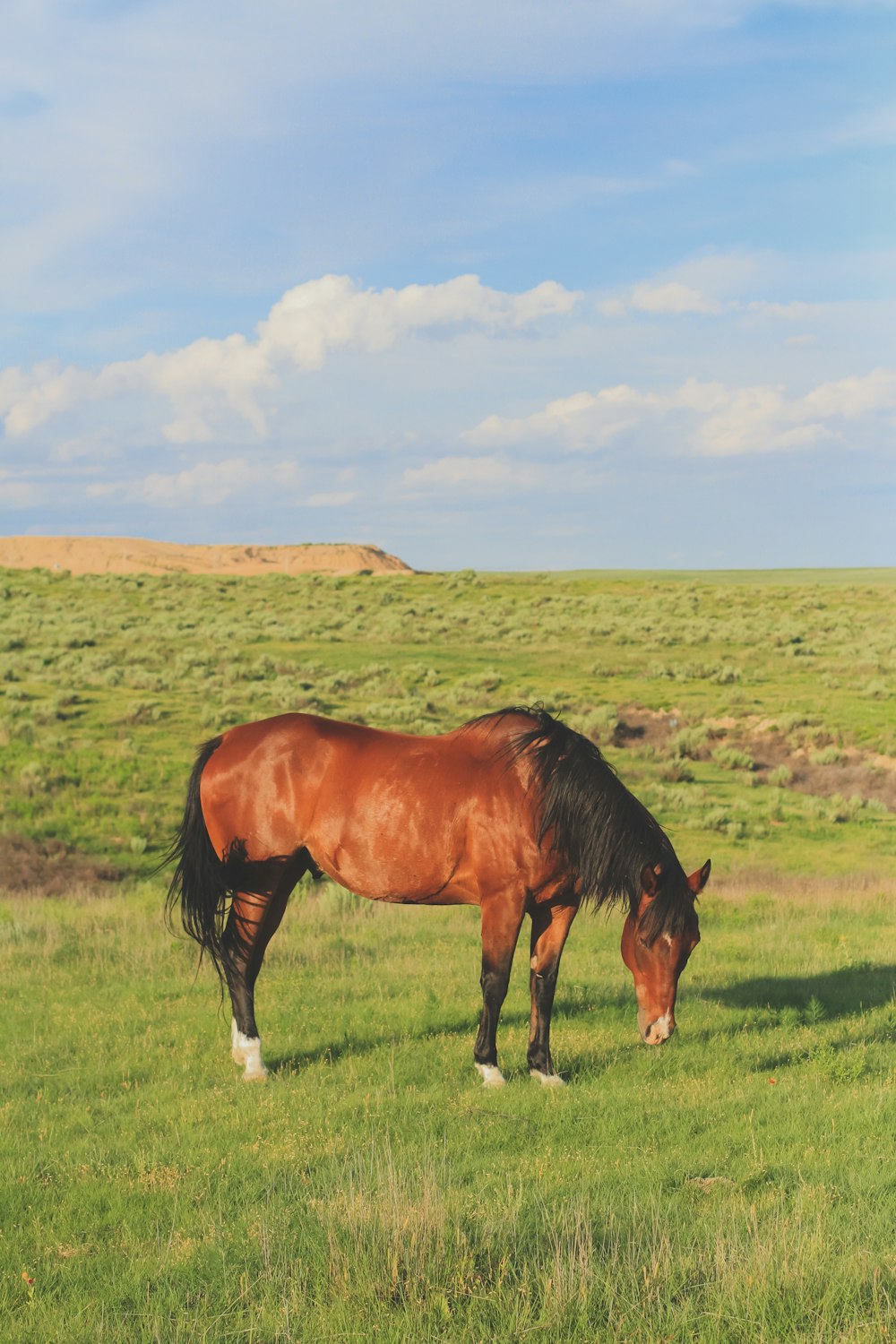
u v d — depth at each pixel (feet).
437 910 50.21
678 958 21.44
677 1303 12.52
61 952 38.24
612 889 22.08
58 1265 14.47
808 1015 27.73
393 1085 22.11
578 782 21.95
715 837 80.33
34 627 155.63
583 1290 12.42
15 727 95.09
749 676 136.26
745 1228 14.24
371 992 31.71
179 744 95.50
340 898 49.96
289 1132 19.38
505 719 23.77
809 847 78.07
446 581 233.76
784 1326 12.01
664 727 116.57
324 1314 12.43
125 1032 27.55
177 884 25.62
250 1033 24.26
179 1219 15.78
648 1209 14.93
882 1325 11.73
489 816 22.62
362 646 155.22
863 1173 16.61
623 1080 22.50
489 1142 18.74
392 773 23.61
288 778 24.43
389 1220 13.89
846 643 157.58
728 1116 20.02
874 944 40.88
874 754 104.99
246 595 202.39
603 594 216.33
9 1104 21.61
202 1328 12.28
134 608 180.04
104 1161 18.42
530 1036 23.12
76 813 76.54
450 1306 12.54
